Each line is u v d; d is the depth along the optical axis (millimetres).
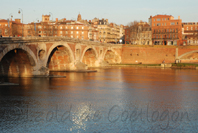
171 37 183250
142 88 71188
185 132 39219
